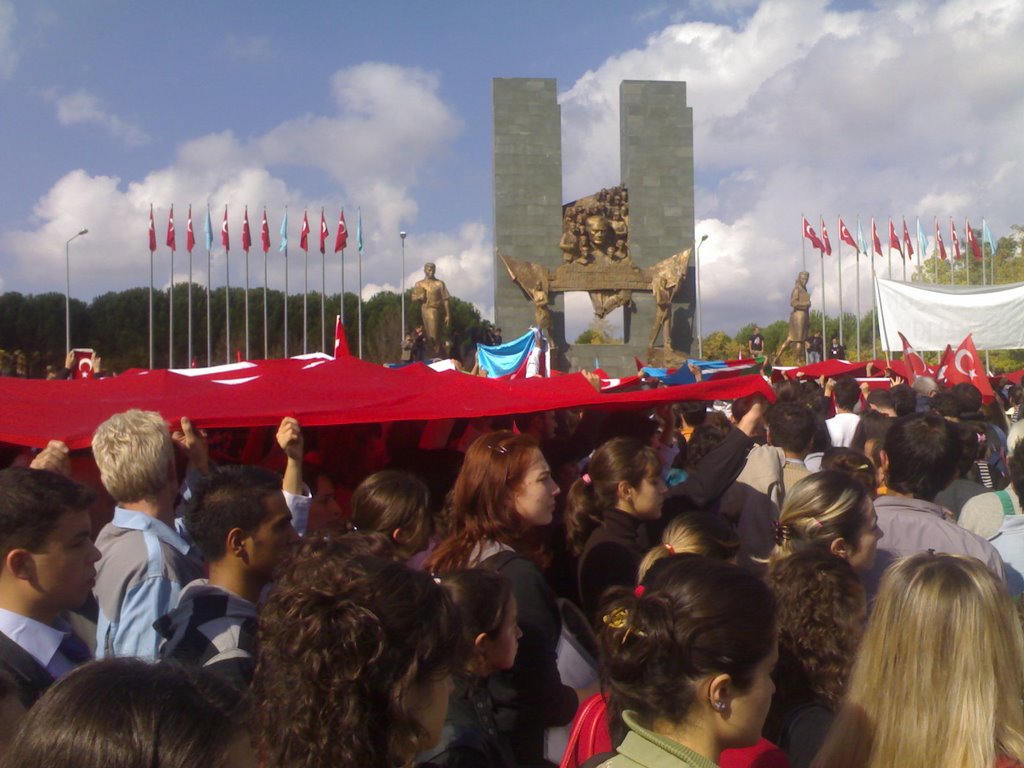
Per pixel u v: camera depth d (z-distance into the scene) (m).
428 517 5.09
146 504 4.94
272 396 7.32
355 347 101.06
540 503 4.92
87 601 4.91
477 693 3.89
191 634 3.99
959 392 8.71
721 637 2.81
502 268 51.72
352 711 2.58
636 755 2.89
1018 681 2.85
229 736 1.79
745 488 7.25
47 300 93.31
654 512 5.85
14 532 3.77
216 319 97.44
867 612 4.02
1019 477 5.75
